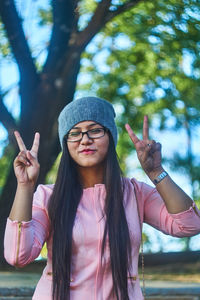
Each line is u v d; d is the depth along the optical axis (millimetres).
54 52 9703
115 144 2967
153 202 2934
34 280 6812
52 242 2771
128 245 2732
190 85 13250
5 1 9898
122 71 13641
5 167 16188
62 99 9625
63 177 2865
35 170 2643
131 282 2740
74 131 2893
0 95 10531
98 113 2900
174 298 6227
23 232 2600
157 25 10906
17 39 9914
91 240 2719
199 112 14547
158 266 10789
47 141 9719
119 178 2873
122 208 2799
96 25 9250
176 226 2848
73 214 2773
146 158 2820
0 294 5695
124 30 11906
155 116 14758
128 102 14352
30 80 9859
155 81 13375
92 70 14164
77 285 2699
